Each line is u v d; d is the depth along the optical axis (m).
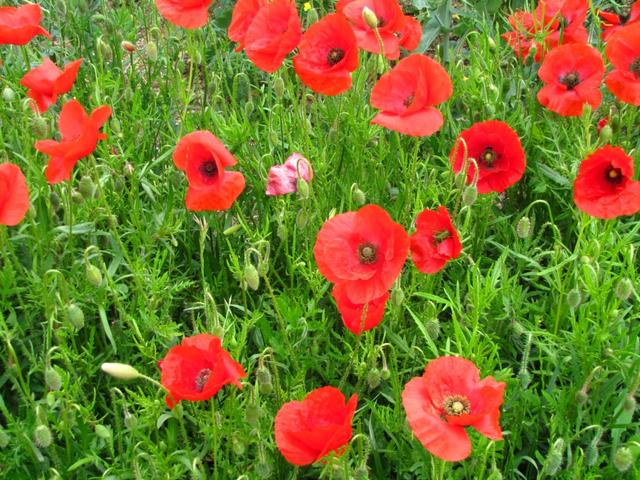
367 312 0.63
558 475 0.67
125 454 0.67
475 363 0.67
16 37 0.85
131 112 1.03
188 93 0.96
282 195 0.84
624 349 0.69
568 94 0.86
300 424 0.54
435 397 0.53
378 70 0.94
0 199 0.63
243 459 0.69
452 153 0.78
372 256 0.59
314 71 0.76
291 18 0.75
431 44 1.36
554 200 0.96
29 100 0.83
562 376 0.75
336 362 0.78
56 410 0.71
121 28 1.19
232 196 0.70
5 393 0.77
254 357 0.70
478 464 0.65
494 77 1.07
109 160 0.87
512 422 0.70
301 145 0.92
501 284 0.79
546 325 0.80
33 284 0.74
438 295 0.84
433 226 0.67
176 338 0.74
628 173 0.68
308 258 0.77
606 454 0.71
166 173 0.94
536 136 0.96
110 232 0.81
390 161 0.95
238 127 0.90
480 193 0.82
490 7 1.30
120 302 0.77
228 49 1.21
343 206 0.90
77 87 1.13
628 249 0.80
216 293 0.85
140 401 0.65
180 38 1.18
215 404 0.69
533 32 1.05
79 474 0.68
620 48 0.82
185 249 0.91
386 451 0.68
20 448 0.69
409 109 0.71
